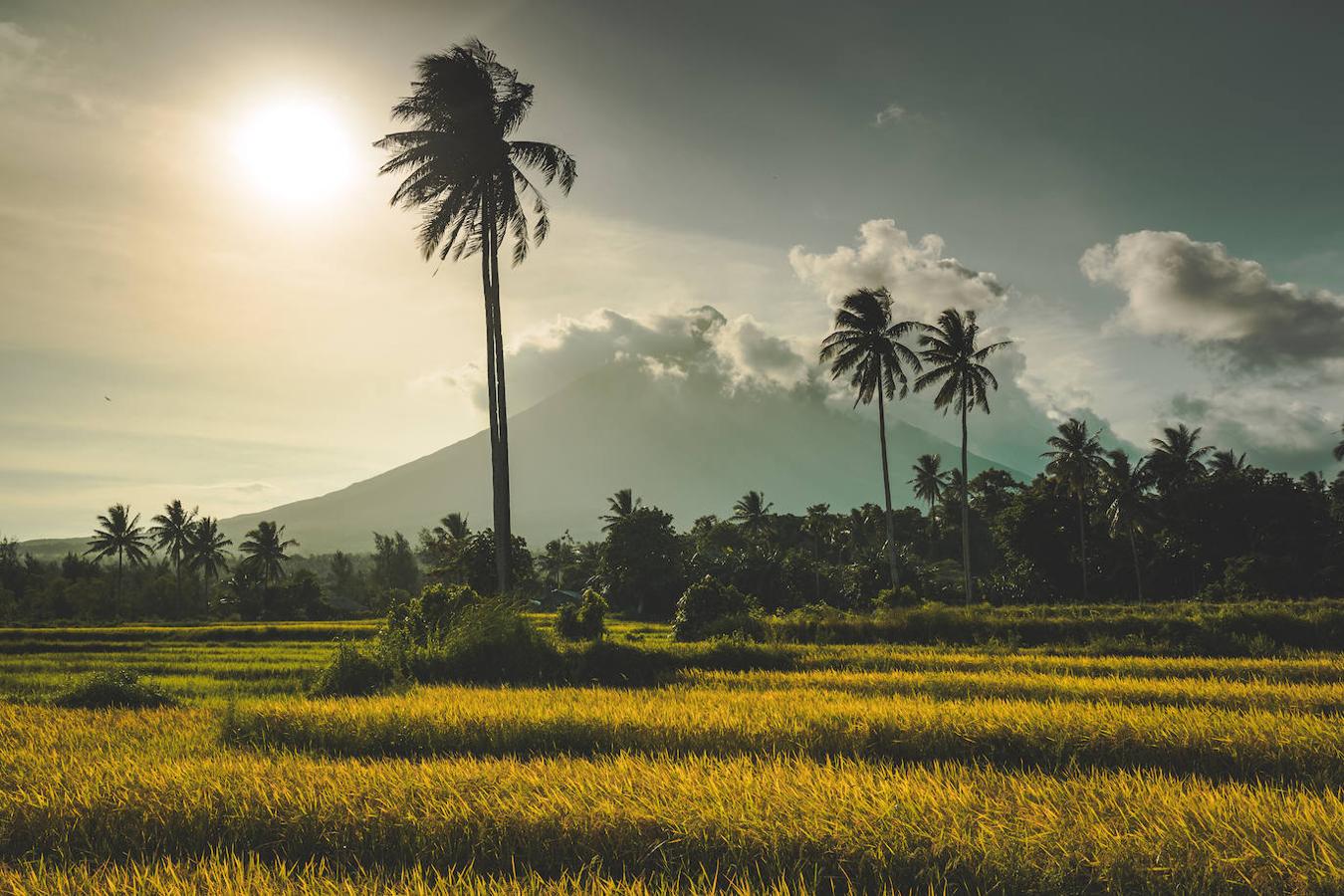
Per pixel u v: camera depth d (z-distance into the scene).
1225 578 51.72
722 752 12.47
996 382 49.56
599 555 81.25
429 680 21.84
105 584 94.75
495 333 29.84
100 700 19.27
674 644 32.66
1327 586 50.12
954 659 26.38
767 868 7.86
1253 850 7.16
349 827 8.91
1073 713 13.02
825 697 16.19
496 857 8.48
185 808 9.34
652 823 8.44
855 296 48.47
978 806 8.49
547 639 23.52
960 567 93.19
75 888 7.48
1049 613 35.16
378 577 129.62
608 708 14.35
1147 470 60.75
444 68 29.19
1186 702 17.03
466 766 10.77
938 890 7.34
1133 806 8.41
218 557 103.94
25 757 11.80
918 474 103.56
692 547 93.00
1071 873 7.20
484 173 29.62
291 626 53.34
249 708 14.56
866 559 72.00
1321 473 72.31
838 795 8.73
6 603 80.69
